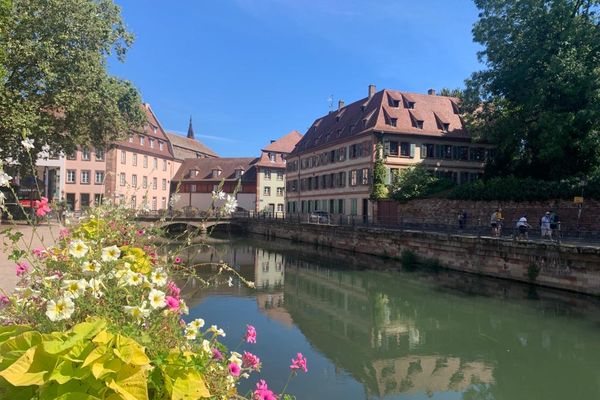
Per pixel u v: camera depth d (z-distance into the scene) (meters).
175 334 2.83
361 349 11.48
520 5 27.06
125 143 60.09
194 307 14.63
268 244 40.91
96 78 25.19
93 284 2.87
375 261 28.09
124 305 3.02
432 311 15.73
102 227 5.09
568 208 22.70
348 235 33.97
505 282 19.77
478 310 15.63
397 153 40.47
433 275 22.45
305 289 19.61
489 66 30.02
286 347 11.27
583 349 11.62
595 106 22.52
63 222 5.84
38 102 23.84
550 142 24.20
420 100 45.16
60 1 23.33
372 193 39.34
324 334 12.67
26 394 1.87
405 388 9.08
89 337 2.05
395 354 11.23
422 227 30.34
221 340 11.33
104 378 1.90
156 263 4.68
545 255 18.06
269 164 70.19
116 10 27.61
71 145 28.00
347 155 44.59
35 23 23.05
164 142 71.50
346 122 48.12
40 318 2.61
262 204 69.31
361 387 9.01
